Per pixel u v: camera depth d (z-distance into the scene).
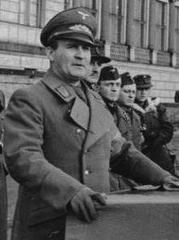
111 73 6.10
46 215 3.15
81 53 3.33
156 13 35.81
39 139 3.16
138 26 34.03
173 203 2.84
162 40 36.44
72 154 3.27
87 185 3.27
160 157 7.86
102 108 3.45
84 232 2.82
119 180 5.49
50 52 3.43
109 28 31.14
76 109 3.29
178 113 13.59
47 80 3.36
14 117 3.18
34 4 24.58
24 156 2.98
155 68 34.72
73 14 3.32
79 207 2.79
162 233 2.84
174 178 3.36
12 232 3.46
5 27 22.92
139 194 3.07
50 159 3.26
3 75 17.98
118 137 3.52
